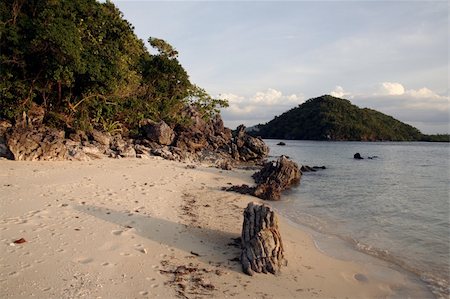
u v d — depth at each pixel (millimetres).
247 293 7906
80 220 11312
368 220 15805
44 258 8320
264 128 175500
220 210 15117
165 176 22266
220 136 49312
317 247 11797
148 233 10906
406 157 60844
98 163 24938
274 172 25281
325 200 20469
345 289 8633
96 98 32188
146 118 40469
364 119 153625
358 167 41375
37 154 23219
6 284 7059
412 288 8914
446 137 166500
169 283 7906
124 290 7379
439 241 12812
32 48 24922
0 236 9289
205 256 9672
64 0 27109
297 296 8016
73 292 7016
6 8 25391
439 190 24750
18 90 26578
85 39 29734
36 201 12922
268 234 9406
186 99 49156
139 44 43938
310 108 163750
